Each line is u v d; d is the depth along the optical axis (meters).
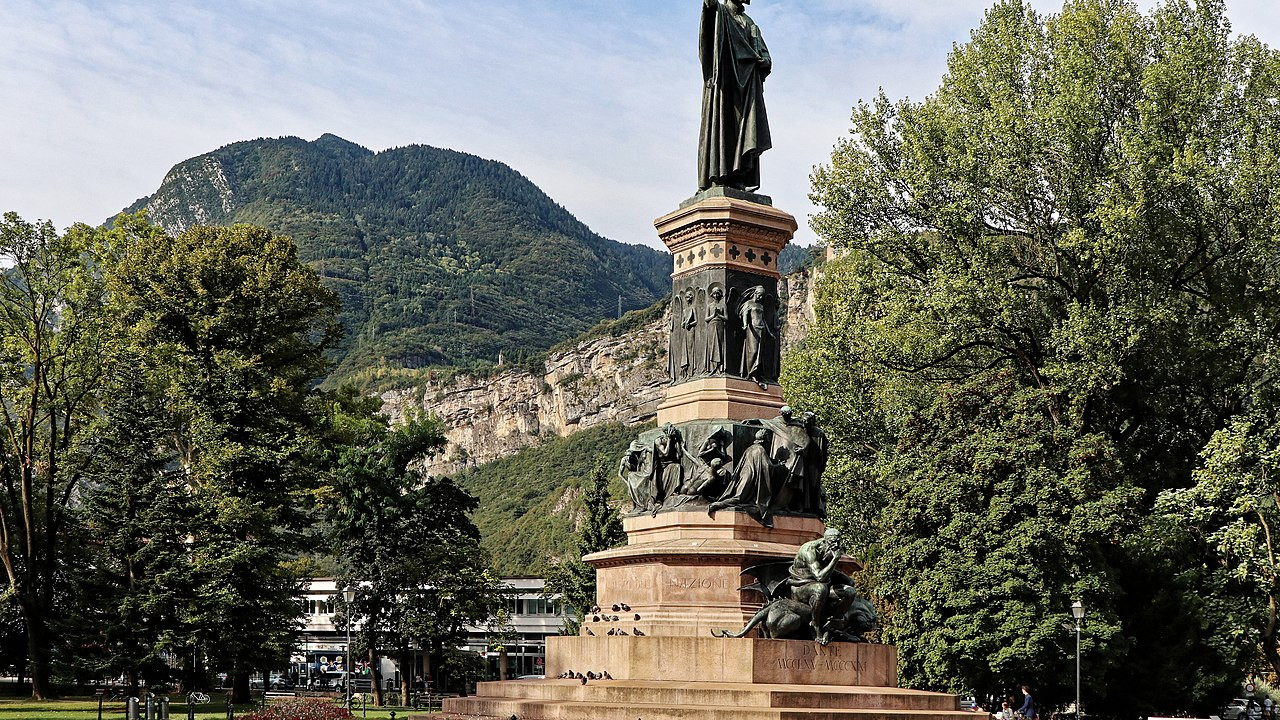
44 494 53.78
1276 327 42.66
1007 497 40.38
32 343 52.94
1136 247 42.09
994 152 43.75
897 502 42.53
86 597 45.94
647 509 24.94
